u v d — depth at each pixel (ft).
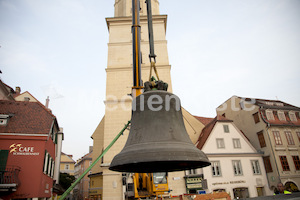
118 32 109.91
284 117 107.55
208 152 91.56
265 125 101.40
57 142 100.27
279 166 92.94
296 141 101.86
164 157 12.85
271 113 106.52
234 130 98.89
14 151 64.64
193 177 85.05
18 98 112.68
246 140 98.43
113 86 98.37
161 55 103.60
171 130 15.44
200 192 55.62
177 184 84.84
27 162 64.28
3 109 73.26
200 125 113.70
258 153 97.55
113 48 106.01
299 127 105.70
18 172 62.44
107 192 82.17
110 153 87.81
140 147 14.05
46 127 70.79
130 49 106.01
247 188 89.76
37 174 63.82
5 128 67.26
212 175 87.20
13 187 58.70
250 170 93.35
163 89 17.84
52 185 86.89
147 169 17.67
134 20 23.22
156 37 108.17
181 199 43.16
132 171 17.22
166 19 113.09
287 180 91.09
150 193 49.78
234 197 86.02
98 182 119.14
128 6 116.88
